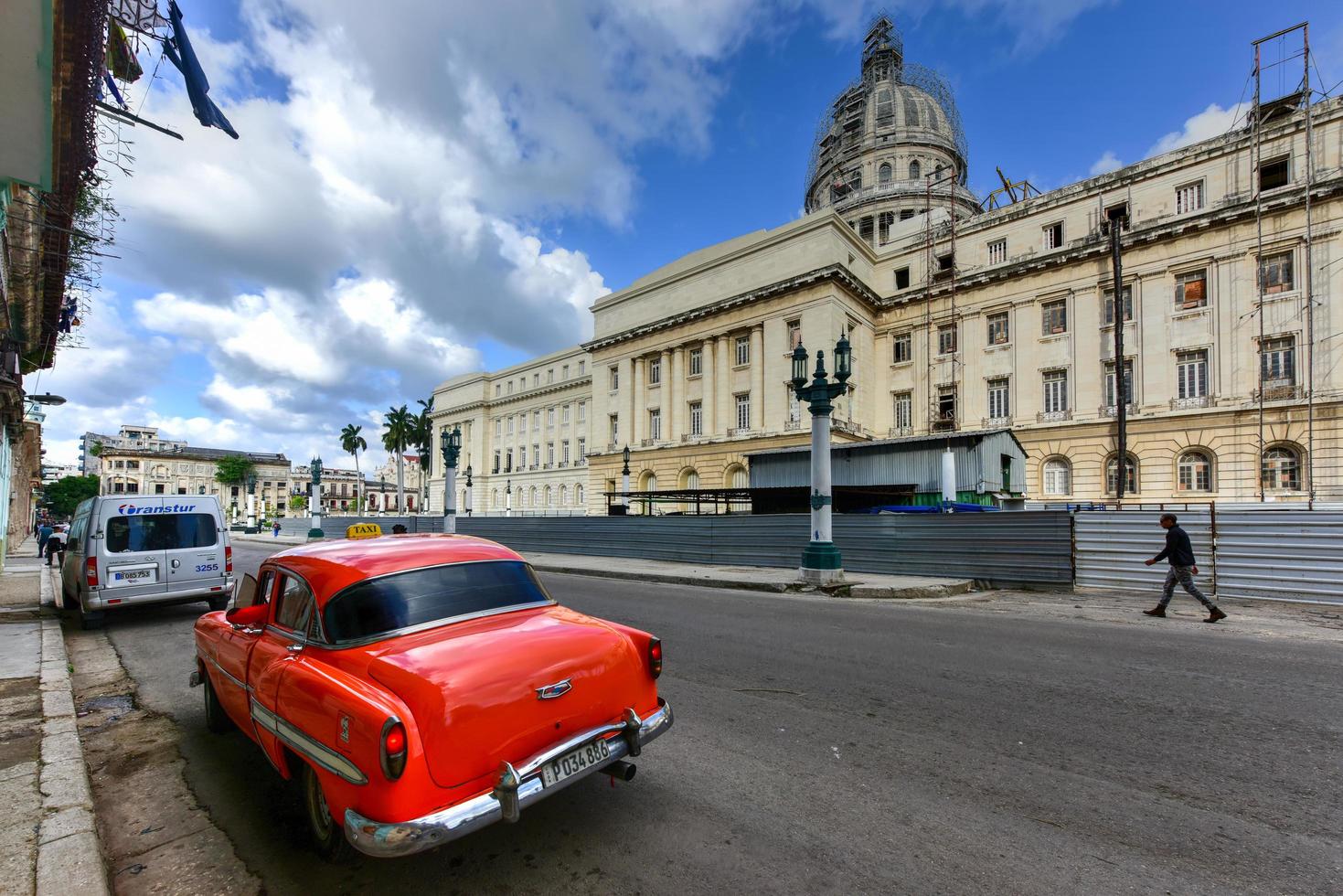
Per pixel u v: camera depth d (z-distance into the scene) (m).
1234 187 29.44
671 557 19.19
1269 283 28.28
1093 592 12.80
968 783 3.83
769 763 4.16
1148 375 30.75
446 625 3.44
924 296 38.59
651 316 44.94
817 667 6.57
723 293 40.81
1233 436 28.20
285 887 2.96
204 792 4.06
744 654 7.16
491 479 73.69
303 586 3.64
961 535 13.95
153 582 9.73
